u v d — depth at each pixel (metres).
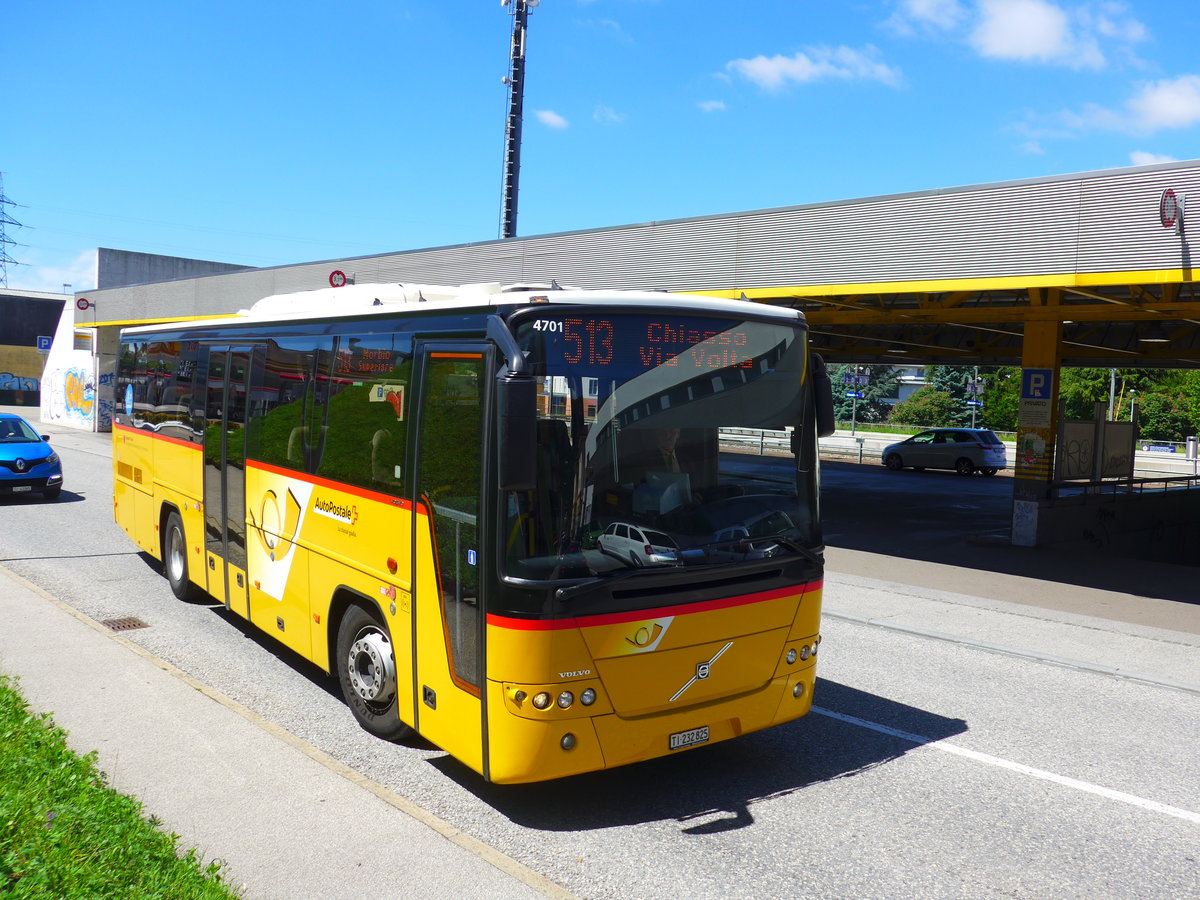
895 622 10.94
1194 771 6.59
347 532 6.72
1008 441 55.62
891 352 29.91
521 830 5.38
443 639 5.59
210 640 9.04
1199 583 13.89
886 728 7.34
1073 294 16.08
